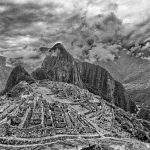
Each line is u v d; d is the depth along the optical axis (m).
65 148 119.88
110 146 138.50
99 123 187.38
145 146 162.88
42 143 127.94
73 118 176.38
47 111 175.38
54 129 148.62
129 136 181.38
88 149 117.88
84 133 155.75
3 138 128.62
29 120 154.50
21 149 117.62
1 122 152.00
